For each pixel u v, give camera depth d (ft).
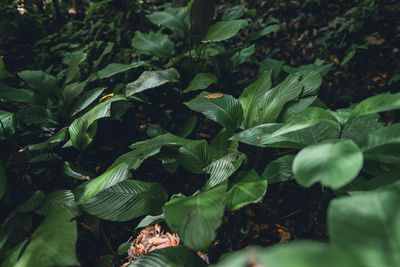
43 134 9.46
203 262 5.07
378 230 2.56
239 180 5.06
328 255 2.08
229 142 6.46
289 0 16.92
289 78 6.84
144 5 17.39
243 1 18.40
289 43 14.64
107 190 5.55
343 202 2.93
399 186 2.99
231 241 6.75
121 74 11.95
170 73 8.79
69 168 6.93
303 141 4.96
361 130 4.78
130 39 15.35
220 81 12.09
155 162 9.20
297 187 8.07
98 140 9.89
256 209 7.54
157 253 5.11
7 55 14.55
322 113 4.45
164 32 15.51
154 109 11.25
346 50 13.05
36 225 7.26
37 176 8.33
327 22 15.07
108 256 5.79
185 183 8.61
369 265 2.29
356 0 15.66
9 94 8.55
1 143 8.97
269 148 9.31
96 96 8.36
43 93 9.05
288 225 7.06
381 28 13.38
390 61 11.96
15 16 16.60
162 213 5.48
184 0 13.34
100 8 19.11
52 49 14.10
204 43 10.04
